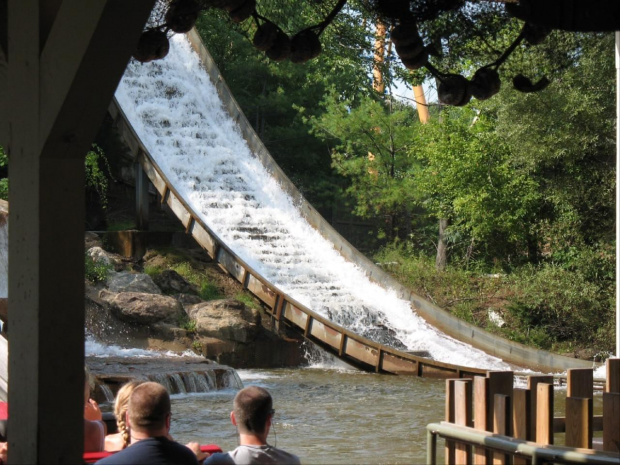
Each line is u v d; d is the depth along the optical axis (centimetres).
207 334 2183
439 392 1728
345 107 3534
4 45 511
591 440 509
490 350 2342
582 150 2580
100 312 2120
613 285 2664
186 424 1270
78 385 474
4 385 984
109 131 3250
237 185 2892
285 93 4050
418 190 3269
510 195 2894
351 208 3894
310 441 1152
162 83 3142
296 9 2478
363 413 1427
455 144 2917
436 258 3250
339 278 2642
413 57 607
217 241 2398
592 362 2225
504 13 599
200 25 3800
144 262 2634
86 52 435
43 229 466
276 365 2281
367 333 2355
